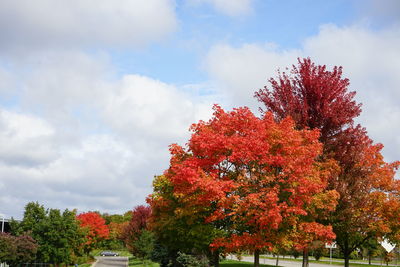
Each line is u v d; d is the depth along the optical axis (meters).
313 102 21.66
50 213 45.22
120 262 70.31
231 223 20.34
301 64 22.28
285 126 18.56
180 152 21.20
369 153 21.80
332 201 18.89
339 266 49.81
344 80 21.73
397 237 22.84
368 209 21.11
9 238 37.06
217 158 18.50
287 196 18.19
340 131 21.34
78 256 61.12
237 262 43.44
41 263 48.03
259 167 18.77
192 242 26.70
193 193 19.42
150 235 50.38
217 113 20.31
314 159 20.47
